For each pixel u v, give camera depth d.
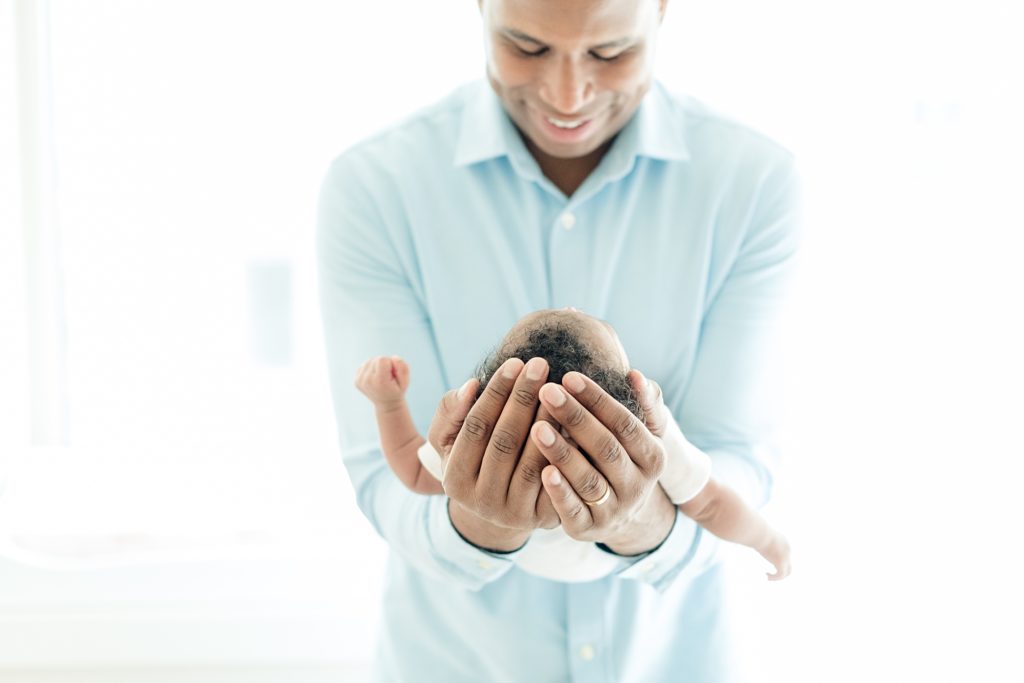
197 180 2.27
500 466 0.97
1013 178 2.14
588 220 1.36
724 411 1.36
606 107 1.23
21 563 2.01
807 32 2.15
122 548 2.03
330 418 2.29
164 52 2.23
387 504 1.31
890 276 2.17
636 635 1.34
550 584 1.34
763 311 1.36
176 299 2.31
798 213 1.38
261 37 2.23
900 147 2.16
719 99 2.18
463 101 1.42
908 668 2.03
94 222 2.28
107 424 2.33
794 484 2.16
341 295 1.37
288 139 2.26
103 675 2.04
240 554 2.04
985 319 2.15
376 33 2.22
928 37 2.14
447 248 1.36
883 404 2.17
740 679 1.40
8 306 2.23
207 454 2.25
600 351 1.09
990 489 2.12
